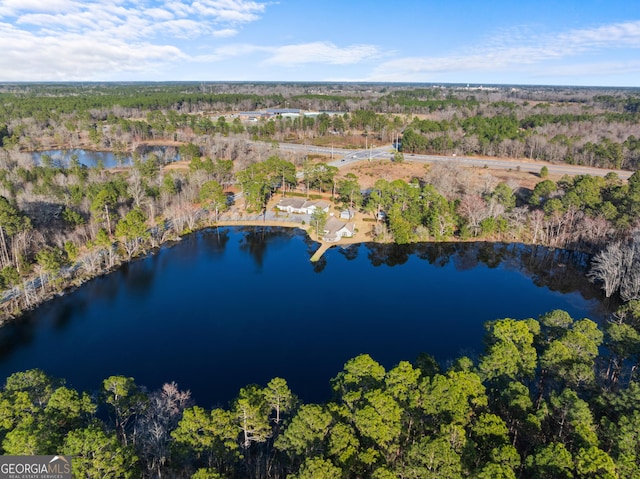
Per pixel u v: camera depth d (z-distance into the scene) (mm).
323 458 34469
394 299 88188
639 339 51562
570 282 95562
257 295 89562
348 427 36938
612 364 57594
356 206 136875
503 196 122125
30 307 81375
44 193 115375
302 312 82750
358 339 73438
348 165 180125
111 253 98500
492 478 32062
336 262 106438
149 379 62625
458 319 80062
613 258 87000
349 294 90375
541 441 41562
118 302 85750
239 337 74062
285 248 113875
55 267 85562
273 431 43875
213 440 37938
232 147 189375
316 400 58562
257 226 127438
